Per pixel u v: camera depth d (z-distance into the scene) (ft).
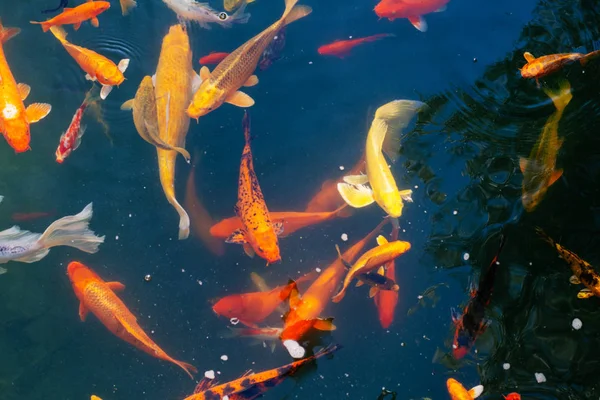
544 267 8.68
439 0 9.68
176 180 9.10
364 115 9.44
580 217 8.82
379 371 8.45
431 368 8.44
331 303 8.59
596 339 8.39
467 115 9.39
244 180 8.66
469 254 8.84
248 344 8.52
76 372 8.52
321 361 8.44
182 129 8.99
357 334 8.54
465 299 8.64
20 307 8.73
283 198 9.06
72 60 9.61
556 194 8.89
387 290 8.46
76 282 8.39
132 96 9.45
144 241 8.93
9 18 9.85
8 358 8.57
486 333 8.41
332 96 9.53
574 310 8.52
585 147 9.03
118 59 9.61
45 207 9.04
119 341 8.61
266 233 8.41
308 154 9.28
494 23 9.82
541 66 9.04
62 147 8.92
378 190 8.70
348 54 9.70
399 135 9.27
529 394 8.22
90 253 8.88
